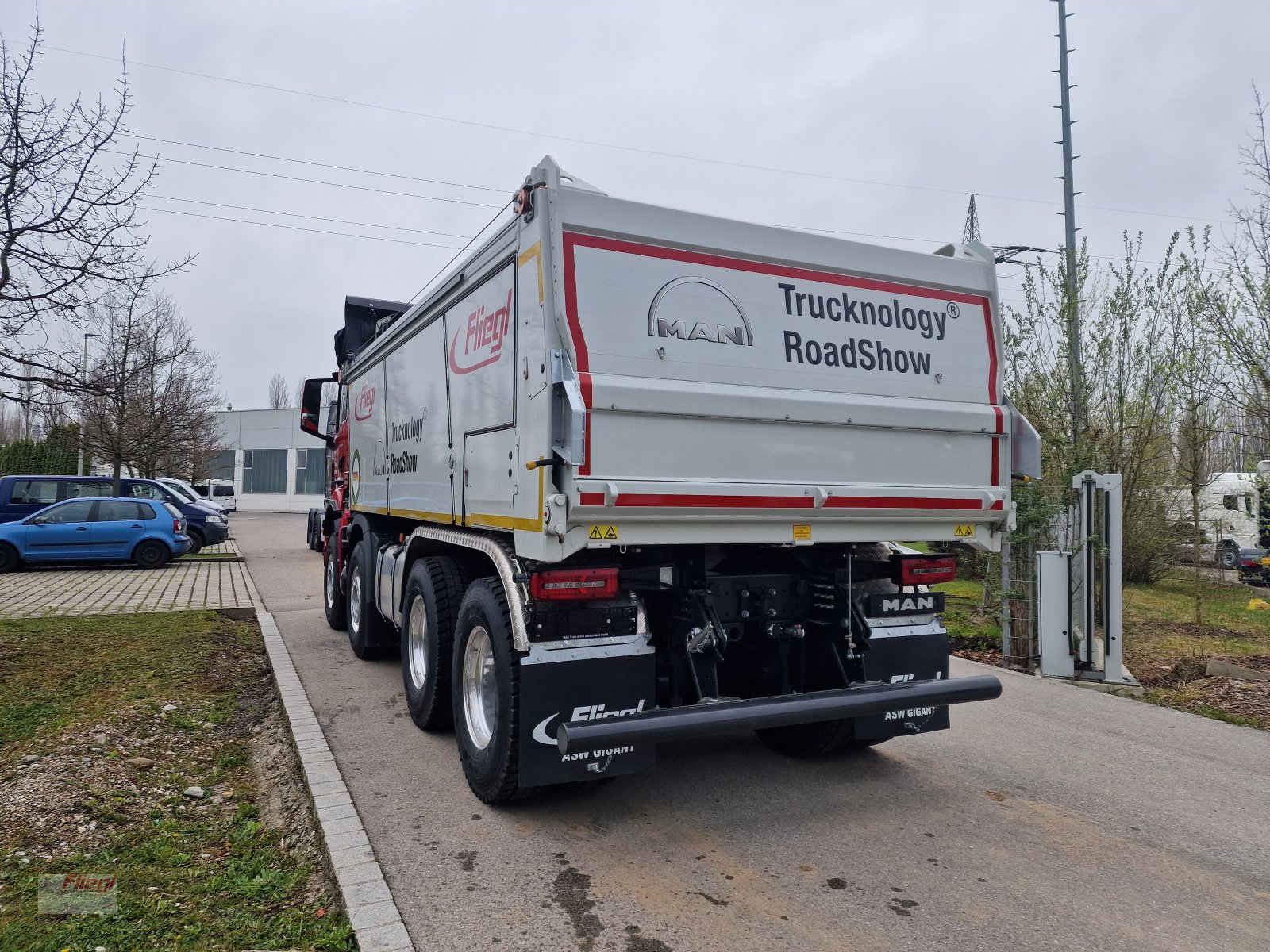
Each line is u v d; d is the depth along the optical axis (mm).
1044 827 4109
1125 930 3152
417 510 5930
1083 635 7637
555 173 3742
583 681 3852
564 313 3680
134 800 4285
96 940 2957
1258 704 6418
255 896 3357
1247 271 9406
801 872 3580
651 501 3711
